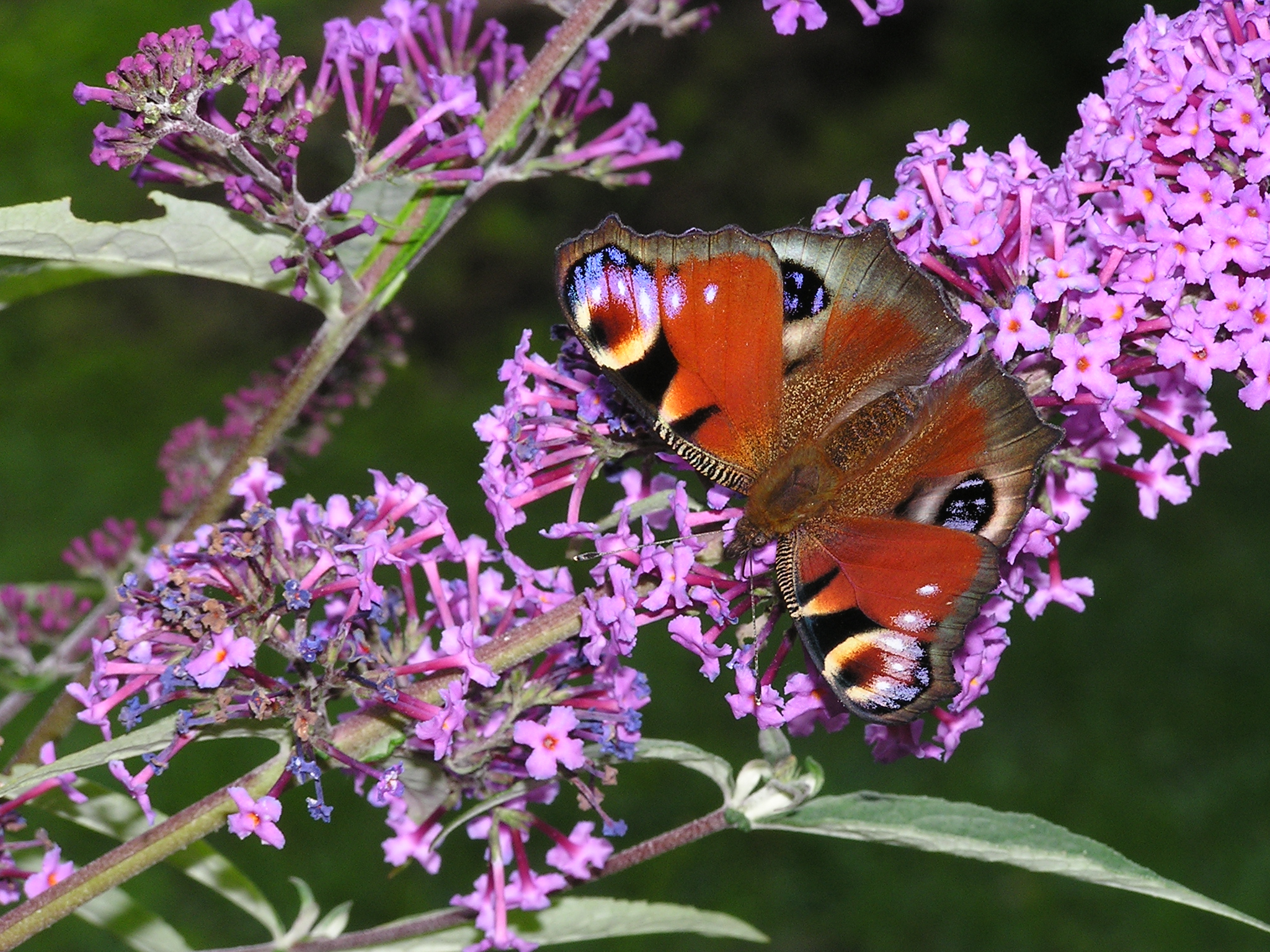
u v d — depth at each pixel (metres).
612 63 1.28
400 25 0.39
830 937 0.76
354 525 0.36
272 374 0.43
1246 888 0.75
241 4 0.37
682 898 0.77
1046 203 0.35
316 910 0.39
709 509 0.36
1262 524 0.96
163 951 0.40
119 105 0.36
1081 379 0.34
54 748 0.37
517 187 1.22
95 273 0.39
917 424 0.35
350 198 0.37
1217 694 0.85
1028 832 0.36
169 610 0.35
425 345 1.15
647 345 0.36
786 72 1.29
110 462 1.04
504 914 0.37
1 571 0.95
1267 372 0.34
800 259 0.36
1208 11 0.35
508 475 0.36
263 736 0.36
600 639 0.35
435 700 0.36
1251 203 0.34
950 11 1.33
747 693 0.35
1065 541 0.96
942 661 0.34
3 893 0.38
